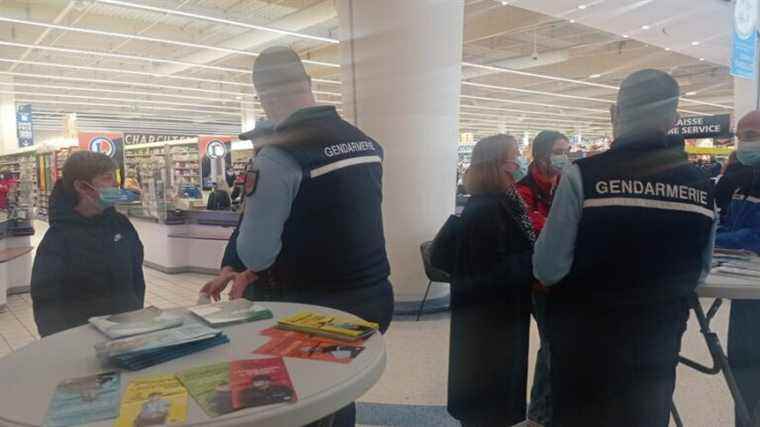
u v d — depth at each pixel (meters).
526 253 1.50
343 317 1.05
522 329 1.59
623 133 1.08
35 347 0.90
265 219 1.18
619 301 1.11
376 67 3.19
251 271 1.26
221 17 7.14
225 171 9.17
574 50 8.03
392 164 3.29
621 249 1.07
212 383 0.73
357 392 0.76
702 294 1.27
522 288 1.53
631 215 1.06
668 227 1.06
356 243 1.27
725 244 1.71
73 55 9.91
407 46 3.17
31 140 12.69
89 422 0.63
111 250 1.42
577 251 1.12
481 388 1.63
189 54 10.12
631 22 5.48
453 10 3.31
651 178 1.06
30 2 7.23
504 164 1.52
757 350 1.69
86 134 5.42
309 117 1.23
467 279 1.59
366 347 0.89
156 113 17.31
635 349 1.12
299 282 1.25
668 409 1.19
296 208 1.20
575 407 1.20
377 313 1.32
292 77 1.24
